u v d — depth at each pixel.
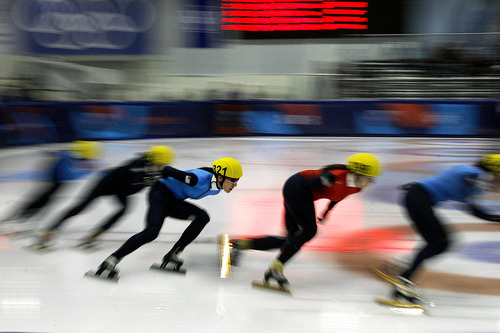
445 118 25.11
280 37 27.72
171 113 25.28
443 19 27.00
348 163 7.81
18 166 18.06
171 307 7.35
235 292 7.89
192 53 28.09
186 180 7.92
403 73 26.53
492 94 26.12
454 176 7.70
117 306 7.35
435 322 7.02
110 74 27.70
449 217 11.77
